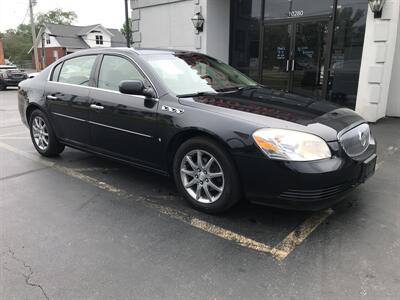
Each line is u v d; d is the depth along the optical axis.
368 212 3.57
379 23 7.37
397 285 2.49
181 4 11.09
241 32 10.87
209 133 3.26
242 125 3.14
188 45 11.20
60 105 4.83
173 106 3.57
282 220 3.43
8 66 24.05
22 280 2.58
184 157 3.55
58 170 4.92
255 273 2.64
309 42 9.29
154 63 4.01
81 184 4.40
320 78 9.20
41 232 3.25
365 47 7.66
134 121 3.89
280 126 3.05
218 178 3.40
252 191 3.16
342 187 3.08
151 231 3.26
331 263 2.75
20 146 6.25
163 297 2.40
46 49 56.81
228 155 3.22
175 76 3.96
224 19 10.91
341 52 8.75
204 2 10.43
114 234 3.21
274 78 10.22
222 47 11.06
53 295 2.42
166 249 2.97
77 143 4.80
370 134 3.75
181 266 2.73
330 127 3.15
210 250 2.95
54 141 5.24
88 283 2.54
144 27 12.40
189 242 3.07
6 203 3.88
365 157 3.35
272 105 3.49
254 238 3.12
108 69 4.32
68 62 4.95
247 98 3.71
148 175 4.69
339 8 8.59
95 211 3.67
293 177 2.93
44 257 2.86
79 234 3.22
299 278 2.58
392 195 3.97
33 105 5.31
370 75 7.64
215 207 3.42
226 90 4.04
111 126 4.17
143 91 3.77
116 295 2.42
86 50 4.76
